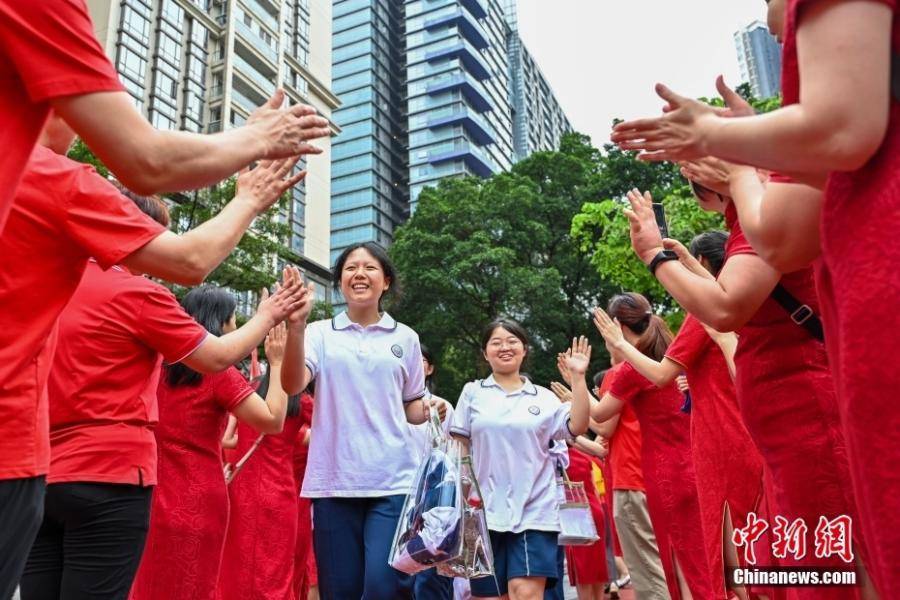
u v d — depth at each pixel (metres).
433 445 3.19
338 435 3.32
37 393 1.51
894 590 1.00
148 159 1.36
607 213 13.55
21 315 1.52
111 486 2.10
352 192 60.56
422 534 2.92
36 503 1.48
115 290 2.22
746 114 1.84
